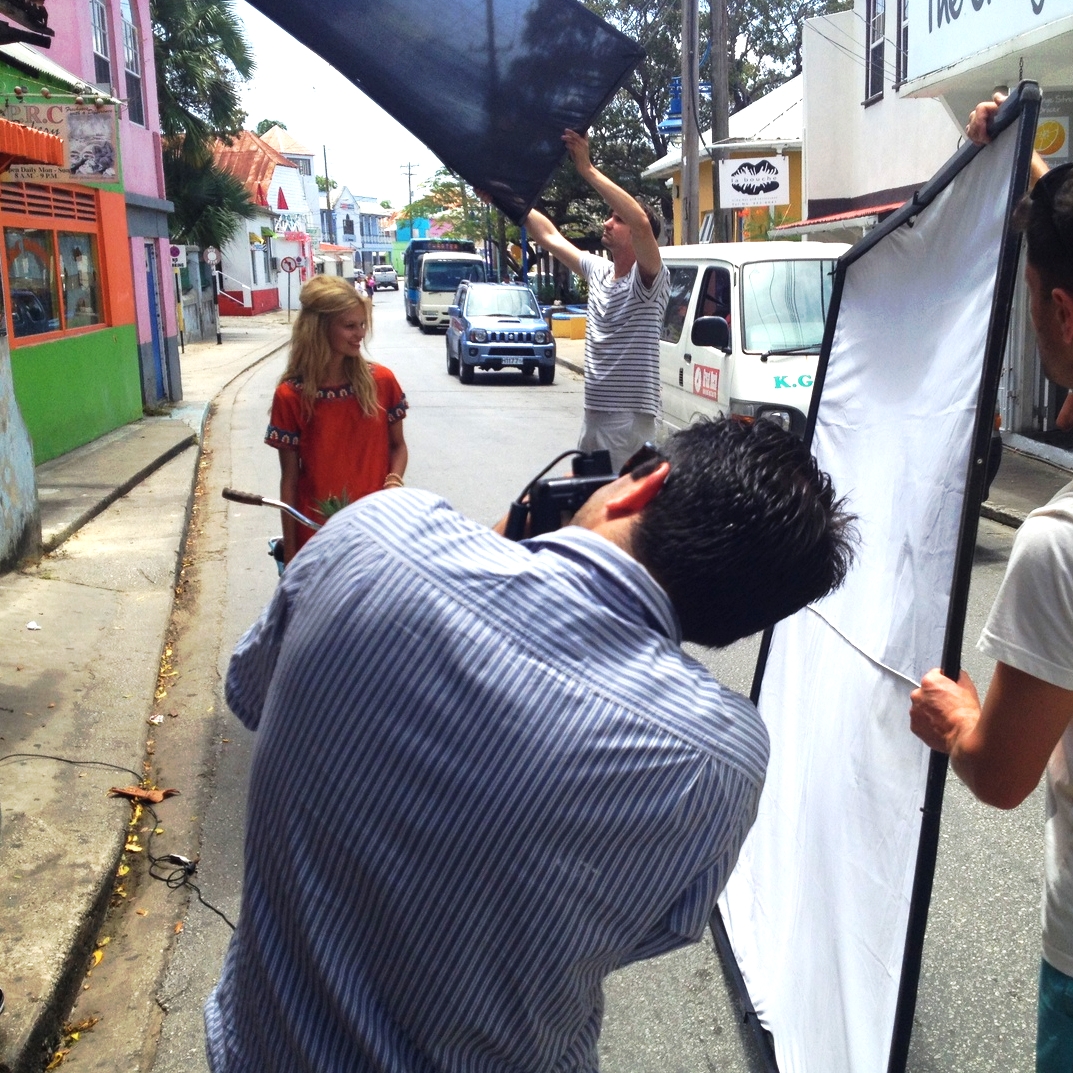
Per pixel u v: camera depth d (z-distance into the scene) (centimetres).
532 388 1975
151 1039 304
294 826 127
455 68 352
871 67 1431
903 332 241
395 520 131
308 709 125
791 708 288
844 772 248
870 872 230
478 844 121
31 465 745
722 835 123
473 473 1128
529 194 366
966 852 405
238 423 1516
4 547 691
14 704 498
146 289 1499
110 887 369
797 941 267
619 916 123
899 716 225
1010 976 331
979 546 807
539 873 121
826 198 1543
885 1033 214
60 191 1152
